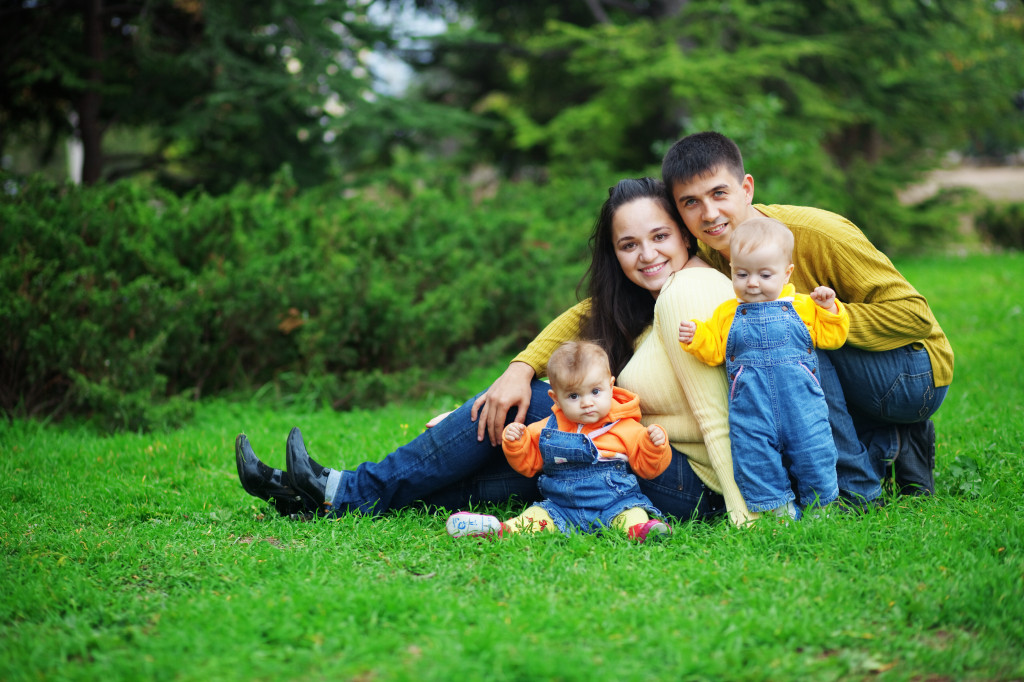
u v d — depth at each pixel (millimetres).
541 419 3254
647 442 2990
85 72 11906
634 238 3191
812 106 14797
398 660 2123
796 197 13266
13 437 4898
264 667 2074
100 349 5203
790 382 2877
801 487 2957
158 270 5902
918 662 2094
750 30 15086
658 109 16297
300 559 2793
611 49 15188
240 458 3250
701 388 2996
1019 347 6691
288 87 11820
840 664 2100
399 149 16578
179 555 2881
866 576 2547
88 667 2104
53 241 5633
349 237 6930
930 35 15742
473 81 18859
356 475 3295
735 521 2941
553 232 9000
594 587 2500
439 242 7039
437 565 2752
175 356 5660
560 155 16844
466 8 17688
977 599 2346
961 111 16766
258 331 5812
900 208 15797
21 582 2648
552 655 2076
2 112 12922
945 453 3934
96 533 3189
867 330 2986
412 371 6109
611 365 3346
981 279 10586
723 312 2938
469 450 3217
